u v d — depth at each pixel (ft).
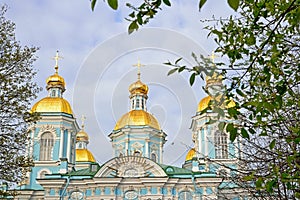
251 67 30.94
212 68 22.12
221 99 23.20
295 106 34.35
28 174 170.30
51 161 173.37
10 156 66.95
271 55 31.48
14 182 67.67
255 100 28.84
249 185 49.44
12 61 68.64
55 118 179.63
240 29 32.73
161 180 155.63
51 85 197.16
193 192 153.89
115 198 154.40
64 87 199.52
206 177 152.56
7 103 67.00
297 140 28.45
